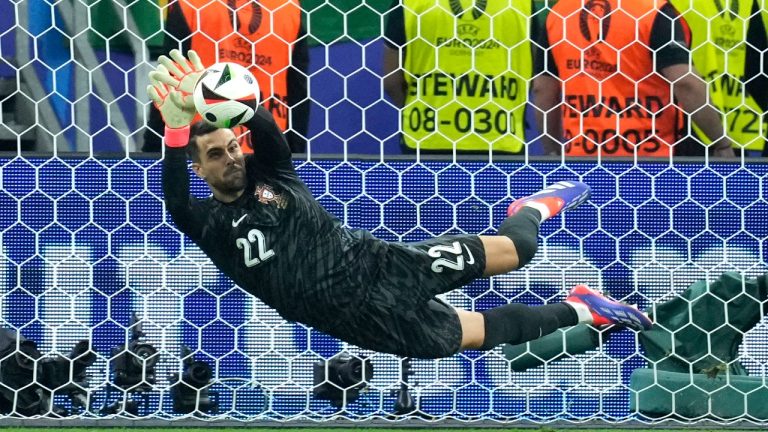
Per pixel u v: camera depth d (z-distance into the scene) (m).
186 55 25.73
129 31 25.69
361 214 25.14
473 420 24.17
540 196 21.75
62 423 23.20
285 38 26.11
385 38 26.42
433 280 19.97
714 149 26.78
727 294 25.02
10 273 24.69
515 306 21.17
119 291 24.78
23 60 26.59
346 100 26.95
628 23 26.25
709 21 26.48
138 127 26.73
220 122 18.33
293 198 19.39
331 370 24.72
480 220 25.27
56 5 26.64
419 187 25.20
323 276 19.39
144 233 24.88
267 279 19.42
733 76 27.14
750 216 25.47
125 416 24.14
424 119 26.34
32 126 25.02
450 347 20.27
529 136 27.34
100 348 24.75
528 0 26.70
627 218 25.41
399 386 24.83
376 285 19.77
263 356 24.81
